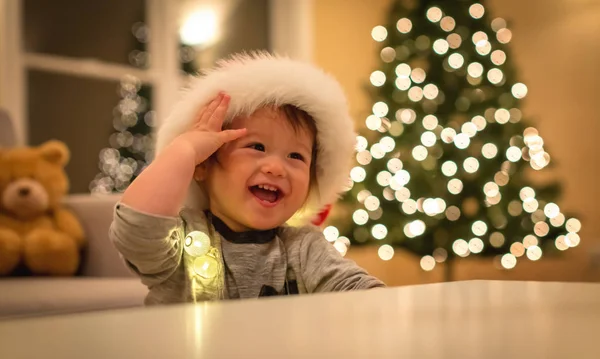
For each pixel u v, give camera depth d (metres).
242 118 0.98
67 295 1.22
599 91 4.01
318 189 1.11
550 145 3.98
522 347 0.29
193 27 3.30
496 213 2.88
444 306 0.42
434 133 2.88
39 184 1.77
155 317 0.37
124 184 3.06
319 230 1.05
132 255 0.85
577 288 0.54
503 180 2.93
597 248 3.22
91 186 2.96
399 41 3.15
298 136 1.00
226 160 0.96
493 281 0.61
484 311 0.40
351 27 3.63
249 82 0.97
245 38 3.48
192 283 0.90
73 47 2.89
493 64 3.03
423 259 2.87
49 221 1.75
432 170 2.83
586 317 0.38
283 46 3.49
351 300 0.45
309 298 0.46
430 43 3.02
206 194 1.04
